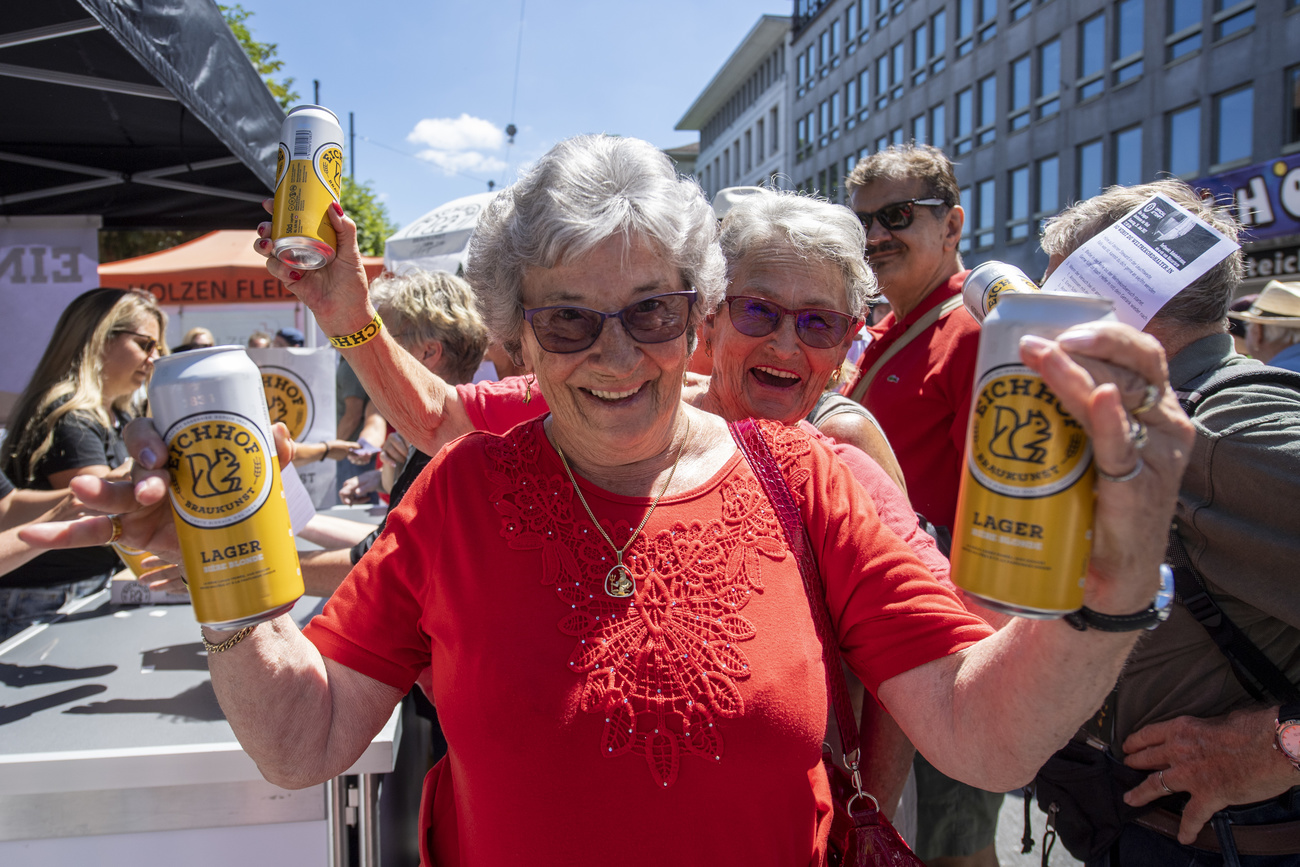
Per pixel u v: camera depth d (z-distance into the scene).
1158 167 17.16
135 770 1.32
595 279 1.06
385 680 1.12
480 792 1.02
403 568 1.12
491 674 1.01
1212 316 1.46
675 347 1.09
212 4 3.03
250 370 0.90
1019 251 21.56
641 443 1.11
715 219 1.18
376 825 1.42
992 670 0.93
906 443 2.61
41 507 2.18
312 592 1.79
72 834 1.34
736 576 1.08
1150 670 1.50
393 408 1.83
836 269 1.64
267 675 0.97
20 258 4.02
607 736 0.98
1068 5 19.38
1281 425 1.32
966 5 23.48
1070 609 0.75
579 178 1.06
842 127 31.20
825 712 1.07
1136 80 17.59
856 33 29.95
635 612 1.03
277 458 0.92
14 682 1.63
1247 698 1.42
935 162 2.71
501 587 1.06
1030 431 0.75
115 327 2.65
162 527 0.91
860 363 2.90
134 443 0.86
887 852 1.17
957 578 0.81
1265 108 14.74
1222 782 1.36
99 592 2.37
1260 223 10.24
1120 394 0.70
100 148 3.94
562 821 0.98
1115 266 1.28
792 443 1.22
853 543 1.13
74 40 2.73
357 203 21.97
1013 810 3.30
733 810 1.00
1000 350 0.77
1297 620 1.30
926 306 2.70
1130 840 1.53
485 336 2.52
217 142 3.88
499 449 1.17
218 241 8.62
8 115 3.54
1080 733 1.61
